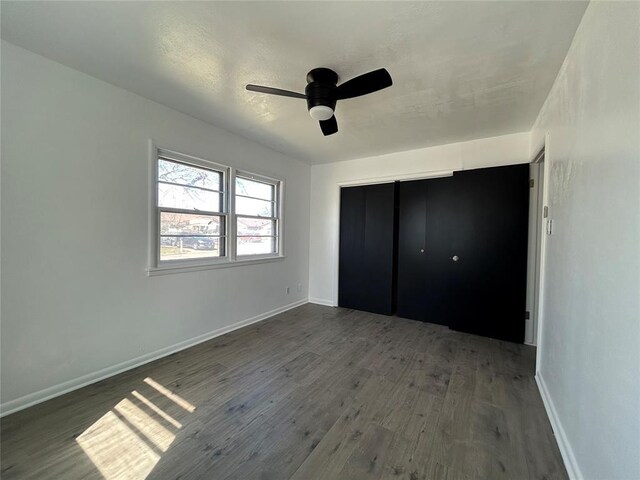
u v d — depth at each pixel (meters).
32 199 1.82
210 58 1.83
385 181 3.99
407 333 3.24
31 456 1.42
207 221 3.04
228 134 3.14
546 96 2.22
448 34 1.57
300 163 4.39
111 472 1.33
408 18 1.45
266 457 1.43
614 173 1.04
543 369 2.08
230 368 2.37
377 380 2.19
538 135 2.59
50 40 1.68
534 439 1.57
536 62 1.79
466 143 3.33
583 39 1.41
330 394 2.00
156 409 1.81
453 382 2.17
